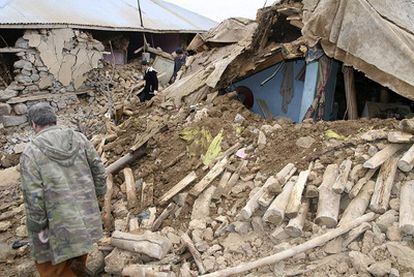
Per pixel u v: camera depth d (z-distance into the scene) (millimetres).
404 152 3812
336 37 5219
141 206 4508
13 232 4664
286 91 6469
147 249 3568
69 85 12188
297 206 3465
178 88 7156
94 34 14438
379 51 4898
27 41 10938
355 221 3287
